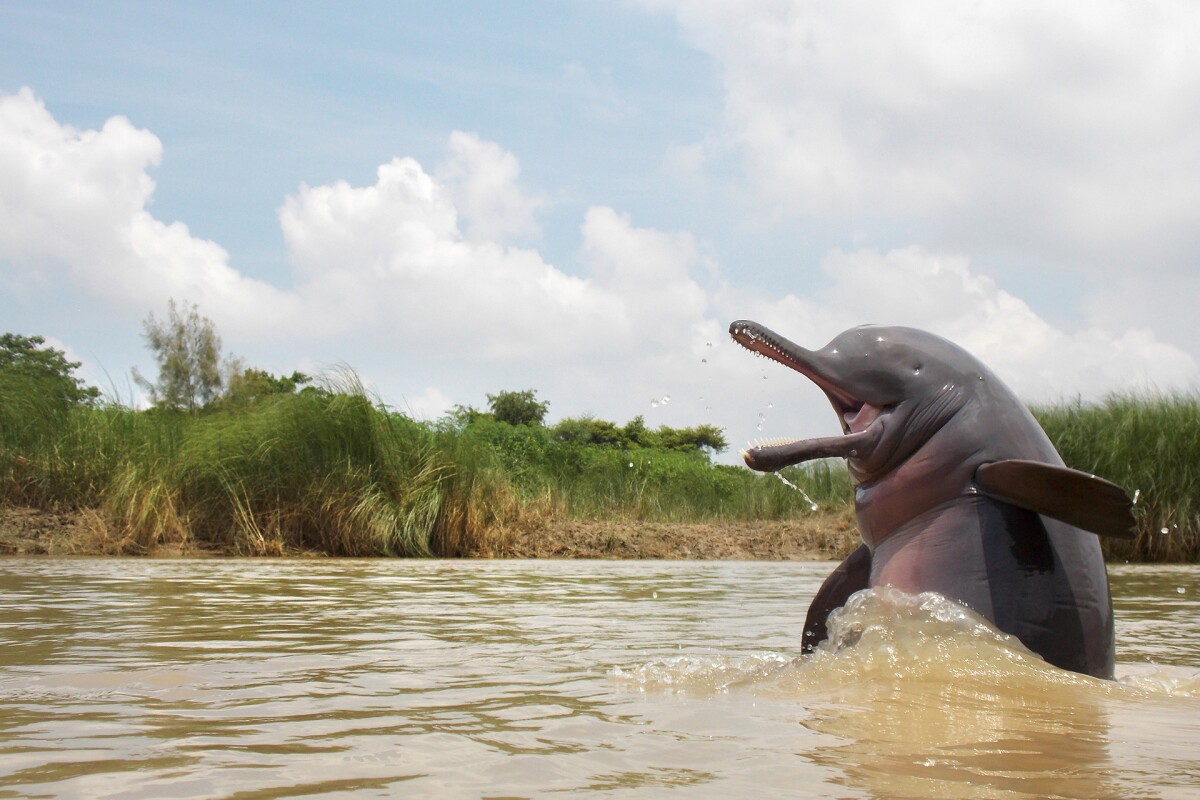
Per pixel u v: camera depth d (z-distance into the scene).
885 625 3.93
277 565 10.99
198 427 14.02
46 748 2.51
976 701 3.16
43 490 13.41
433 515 13.81
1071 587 4.09
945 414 4.36
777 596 8.20
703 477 20.83
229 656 4.32
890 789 2.12
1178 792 2.10
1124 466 14.73
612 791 2.11
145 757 2.41
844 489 19.36
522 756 2.43
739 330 4.64
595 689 3.48
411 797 2.06
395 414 14.73
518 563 12.70
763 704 3.13
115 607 6.38
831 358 4.55
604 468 20.45
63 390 14.63
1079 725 2.82
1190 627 6.35
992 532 4.16
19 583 8.11
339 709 3.08
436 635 5.24
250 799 2.04
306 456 13.68
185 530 13.02
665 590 8.73
